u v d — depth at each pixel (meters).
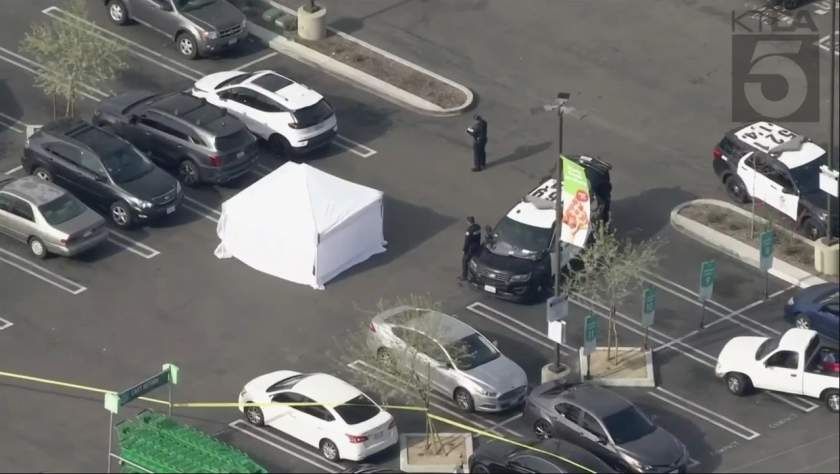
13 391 148.50
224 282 162.00
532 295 158.75
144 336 155.00
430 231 168.62
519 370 145.75
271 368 151.00
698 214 169.62
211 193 174.50
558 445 134.12
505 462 132.75
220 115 174.88
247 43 197.00
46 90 179.75
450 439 141.25
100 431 143.75
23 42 195.88
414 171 177.38
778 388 145.25
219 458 133.75
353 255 163.75
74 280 162.38
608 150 180.25
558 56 195.12
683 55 195.25
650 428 137.62
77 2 183.62
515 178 176.00
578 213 147.00
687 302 159.00
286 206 161.38
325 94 189.12
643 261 150.75
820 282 160.12
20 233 164.62
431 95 187.88
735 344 148.25
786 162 168.12
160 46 195.12
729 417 144.50
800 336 145.88
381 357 146.25
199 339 154.62
